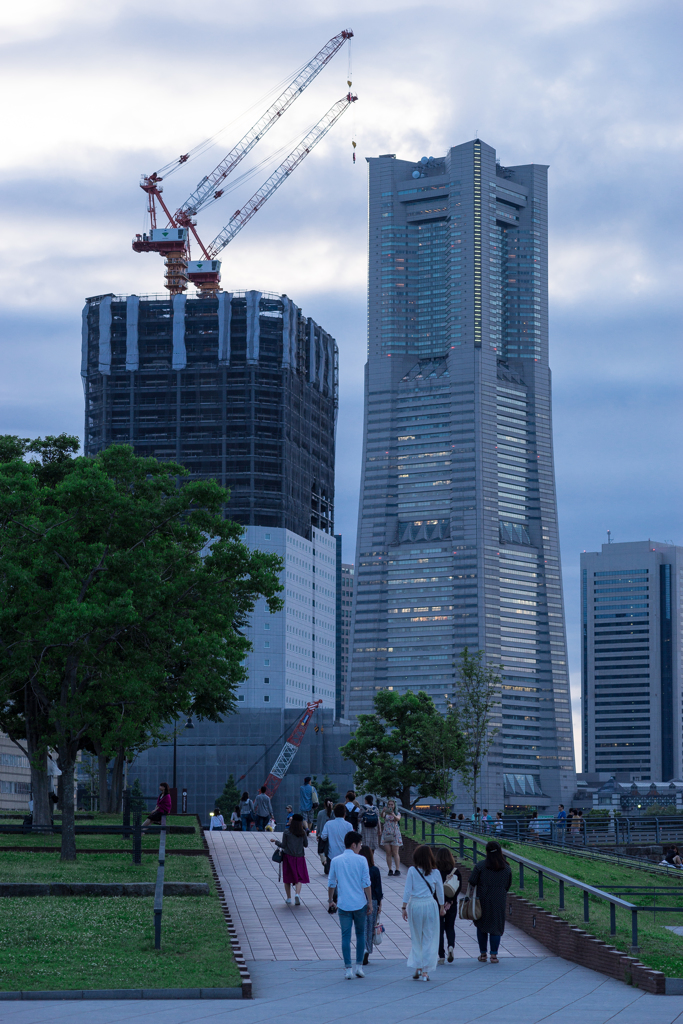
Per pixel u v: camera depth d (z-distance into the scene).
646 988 22.59
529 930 30.06
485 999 21.19
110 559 39.47
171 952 23.75
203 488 44.25
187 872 35.16
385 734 87.06
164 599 42.00
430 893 23.64
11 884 30.48
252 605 52.62
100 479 40.00
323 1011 19.70
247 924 30.00
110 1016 18.83
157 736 67.06
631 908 25.17
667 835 72.88
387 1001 20.88
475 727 81.81
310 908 32.38
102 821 59.75
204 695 62.94
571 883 28.84
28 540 38.94
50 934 24.77
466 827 56.47
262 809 66.19
